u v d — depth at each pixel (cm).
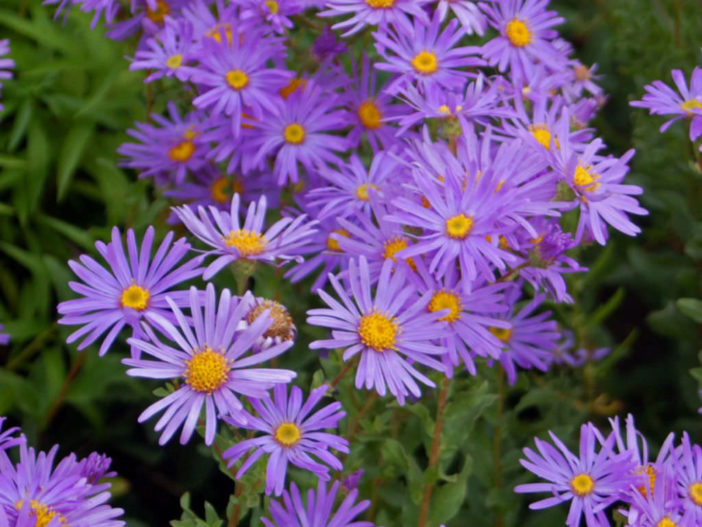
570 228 62
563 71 68
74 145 74
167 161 71
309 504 56
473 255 55
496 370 67
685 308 66
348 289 58
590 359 72
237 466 56
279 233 58
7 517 52
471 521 68
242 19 65
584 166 59
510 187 56
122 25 70
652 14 78
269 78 66
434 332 56
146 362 54
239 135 66
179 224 71
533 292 69
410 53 65
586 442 57
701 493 56
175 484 74
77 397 70
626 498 56
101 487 55
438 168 58
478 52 66
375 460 65
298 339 68
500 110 60
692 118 64
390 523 64
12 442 55
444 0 65
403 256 55
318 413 55
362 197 64
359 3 65
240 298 55
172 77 70
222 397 53
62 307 56
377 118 68
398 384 55
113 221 73
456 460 71
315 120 67
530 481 67
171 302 54
